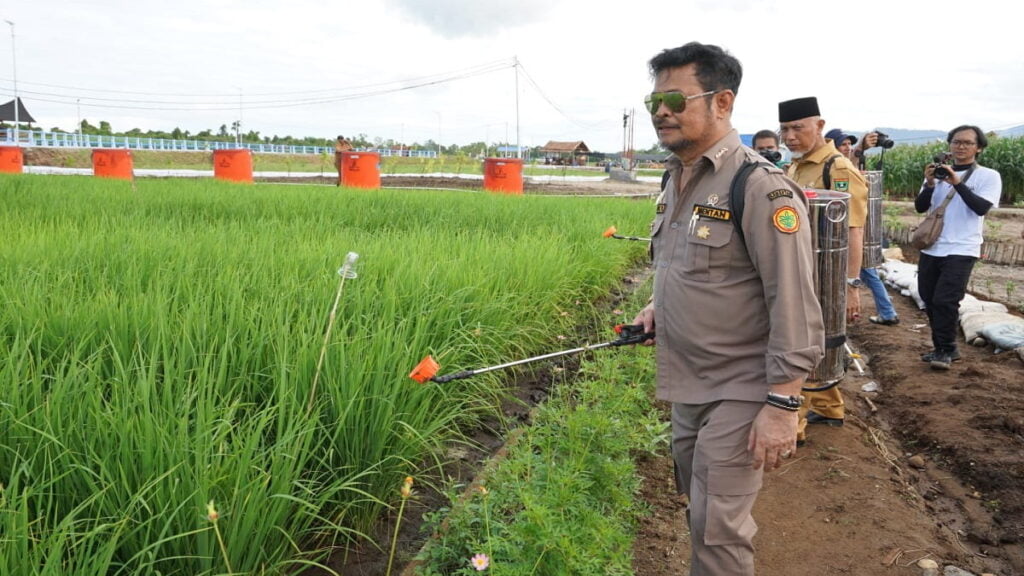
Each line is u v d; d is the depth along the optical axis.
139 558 2.84
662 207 3.17
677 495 4.44
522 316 6.31
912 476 4.82
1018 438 5.07
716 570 2.81
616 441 4.16
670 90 2.76
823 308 4.31
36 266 5.73
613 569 3.21
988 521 4.23
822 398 5.36
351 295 5.28
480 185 29.62
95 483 2.85
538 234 9.53
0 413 3.13
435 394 4.67
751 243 2.71
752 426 2.72
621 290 9.32
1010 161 24.92
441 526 3.46
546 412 4.62
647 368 5.53
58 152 45.03
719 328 2.80
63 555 2.84
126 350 4.04
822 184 5.14
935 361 6.54
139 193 12.99
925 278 6.71
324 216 10.84
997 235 15.71
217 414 3.46
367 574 3.42
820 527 4.10
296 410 3.77
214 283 5.36
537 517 2.98
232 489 2.99
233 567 2.89
